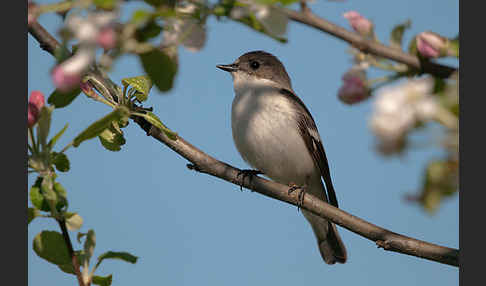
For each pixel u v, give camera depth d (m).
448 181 4.52
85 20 5.21
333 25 5.97
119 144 9.08
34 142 6.91
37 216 6.97
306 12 5.90
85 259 7.21
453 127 4.49
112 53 5.45
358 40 5.97
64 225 7.15
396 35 6.16
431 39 5.98
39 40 9.65
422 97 4.52
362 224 10.06
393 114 4.43
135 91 8.95
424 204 4.58
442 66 5.98
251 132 13.05
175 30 6.04
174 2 6.11
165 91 6.10
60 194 6.87
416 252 9.33
